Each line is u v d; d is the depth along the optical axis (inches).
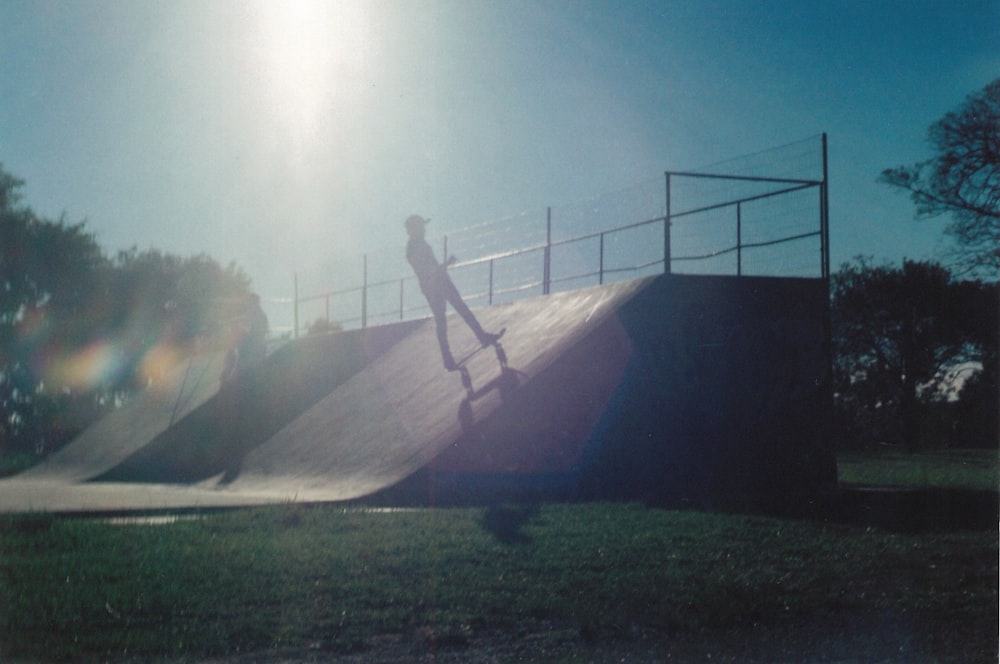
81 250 2123.5
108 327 2143.2
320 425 903.7
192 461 1006.4
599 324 721.0
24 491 808.3
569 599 330.0
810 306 768.3
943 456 1696.6
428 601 323.6
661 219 772.6
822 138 727.7
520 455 679.1
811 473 754.2
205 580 346.0
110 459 1159.6
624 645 286.2
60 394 2094.0
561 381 700.7
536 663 266.5
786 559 402.0
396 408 824.9
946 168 1690.5
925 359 2381.9
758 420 746.8
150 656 264.5
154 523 501.7
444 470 652.7
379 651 275.9
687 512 550.0
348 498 621.6
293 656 269.6
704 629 305.4
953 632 302.4
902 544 443.2
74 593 324.2
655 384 725.3
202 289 2292.1
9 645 267.7
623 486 700.0
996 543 450.9
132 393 2155.5
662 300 737.6
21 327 2073.1
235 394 1161.4
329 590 335.0
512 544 423.8
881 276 2436.0
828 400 765.3
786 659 273.6
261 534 452.1
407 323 1082.7
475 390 741.9
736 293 754.2
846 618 319.0
